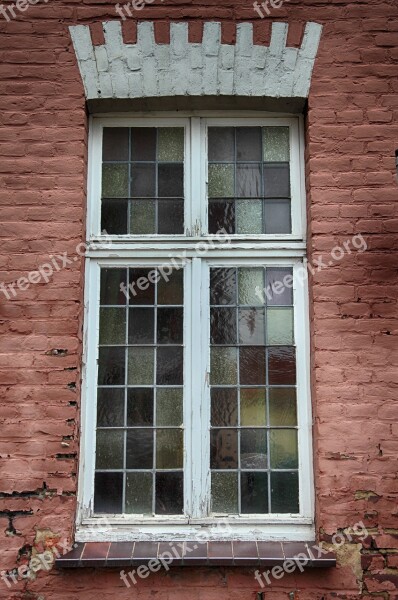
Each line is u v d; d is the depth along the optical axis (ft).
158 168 11.09
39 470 9.54
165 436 10.14
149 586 9.29
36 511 9.45
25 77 10.60
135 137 11.14
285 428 10.12
